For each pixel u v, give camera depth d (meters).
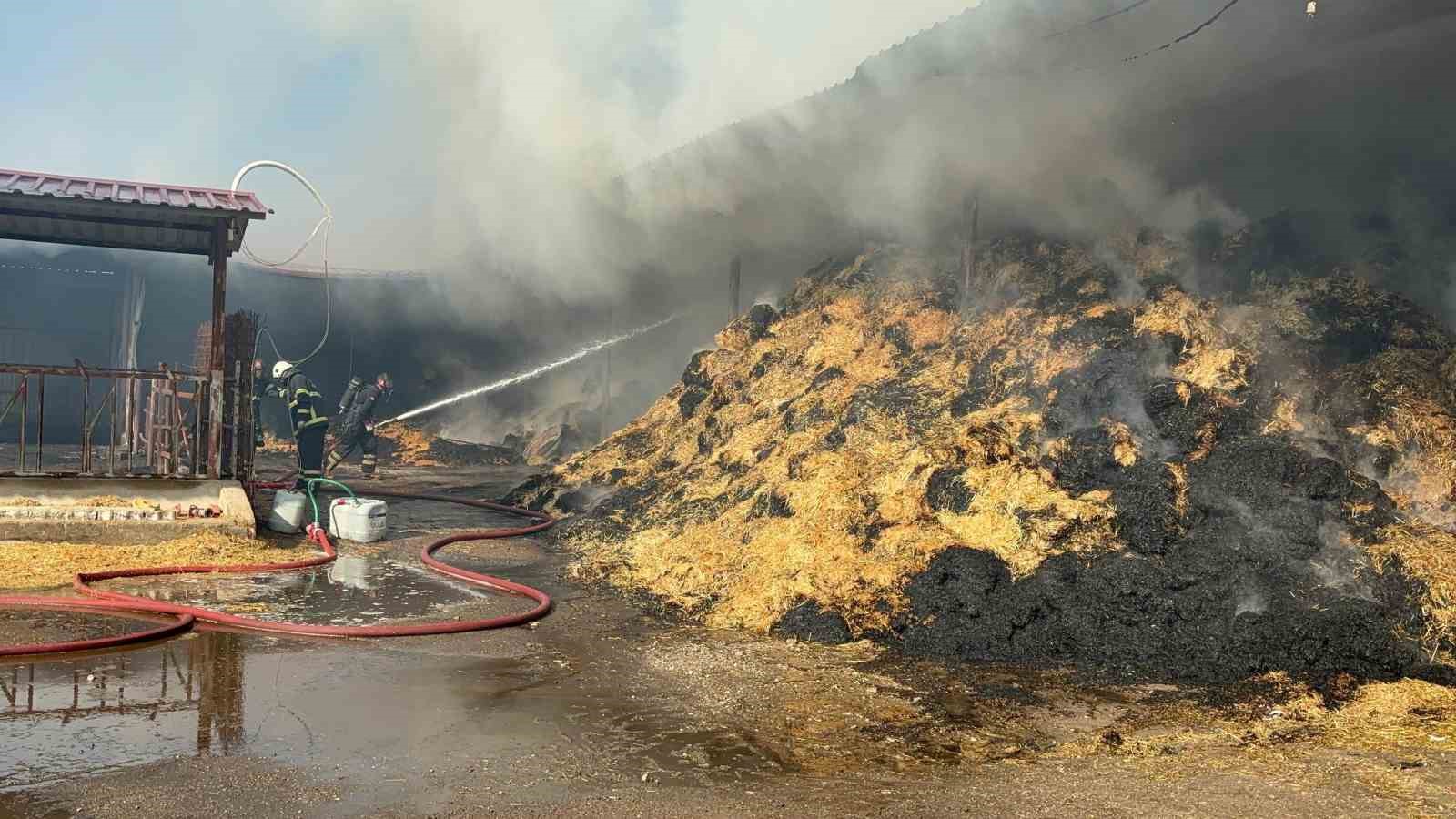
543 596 8.13
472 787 4.29
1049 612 6.82
